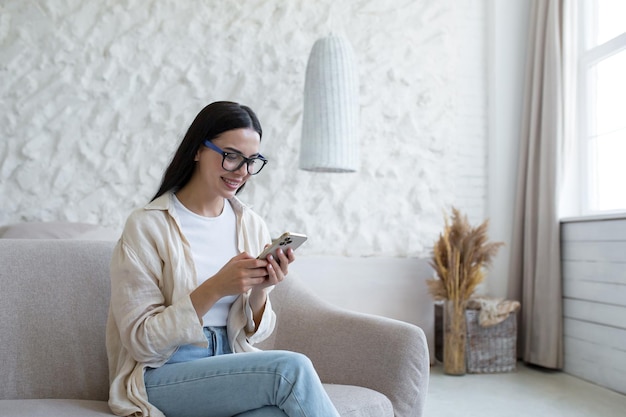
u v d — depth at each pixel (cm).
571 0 371
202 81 365
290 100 378
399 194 395
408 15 400
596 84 372
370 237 389
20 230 291
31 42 343
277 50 376
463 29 413
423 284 386
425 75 402
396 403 170
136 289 146
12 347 164
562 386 329
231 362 138
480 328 361
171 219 158
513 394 313
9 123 339
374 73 393
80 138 348
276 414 132
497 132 408
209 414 140
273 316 170
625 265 311
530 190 380
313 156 336
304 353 192
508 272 401
